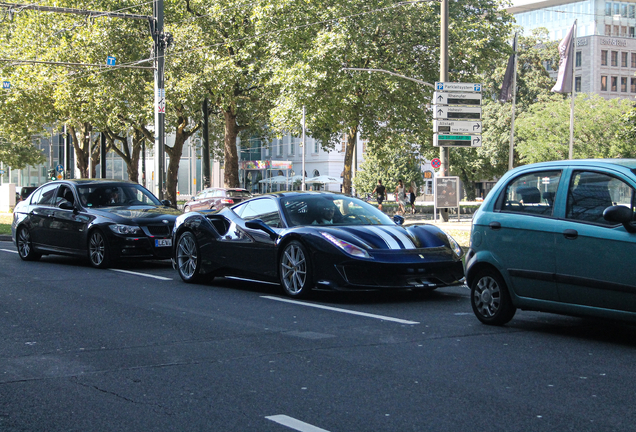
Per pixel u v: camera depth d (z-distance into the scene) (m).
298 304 8.58
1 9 35.47
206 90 32.88
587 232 6.14
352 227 9.06
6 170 82.06
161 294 9.52
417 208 43.12
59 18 35.75
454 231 19.88
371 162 74.38
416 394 4.64
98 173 74.75
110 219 12.66
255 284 10.67
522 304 6.77
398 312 7.98
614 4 106.81
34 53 36.03
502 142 55.12
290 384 4.92
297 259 9.02
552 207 6.56
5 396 4.70
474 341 6.36
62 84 35.66
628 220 5.75
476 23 31.98
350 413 4.25
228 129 36.72
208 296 9.31
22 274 11.85
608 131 49.91
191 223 10.70
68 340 6.49
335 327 7.06
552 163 6.75
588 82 99.50
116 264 13.48
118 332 6.85
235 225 10.07
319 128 33.88
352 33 29.73
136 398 4.62
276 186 82.94
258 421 4.12
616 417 4.12
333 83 30.03
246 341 6.40
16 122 40.81
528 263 6.66
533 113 54.97
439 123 21.59
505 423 4.03
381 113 31.56
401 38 30.98
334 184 74.94
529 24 112.94
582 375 5.11
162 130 24.27
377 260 8.30
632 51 101.00
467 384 4.88
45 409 4.40
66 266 13.27
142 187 14.45
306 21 31.00
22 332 6.88
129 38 33.41
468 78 33.00
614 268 5.90
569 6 108.06
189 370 5.35
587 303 6.16
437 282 8.66
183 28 32.75
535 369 5.30
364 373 5.21
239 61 34.50
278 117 31.61
